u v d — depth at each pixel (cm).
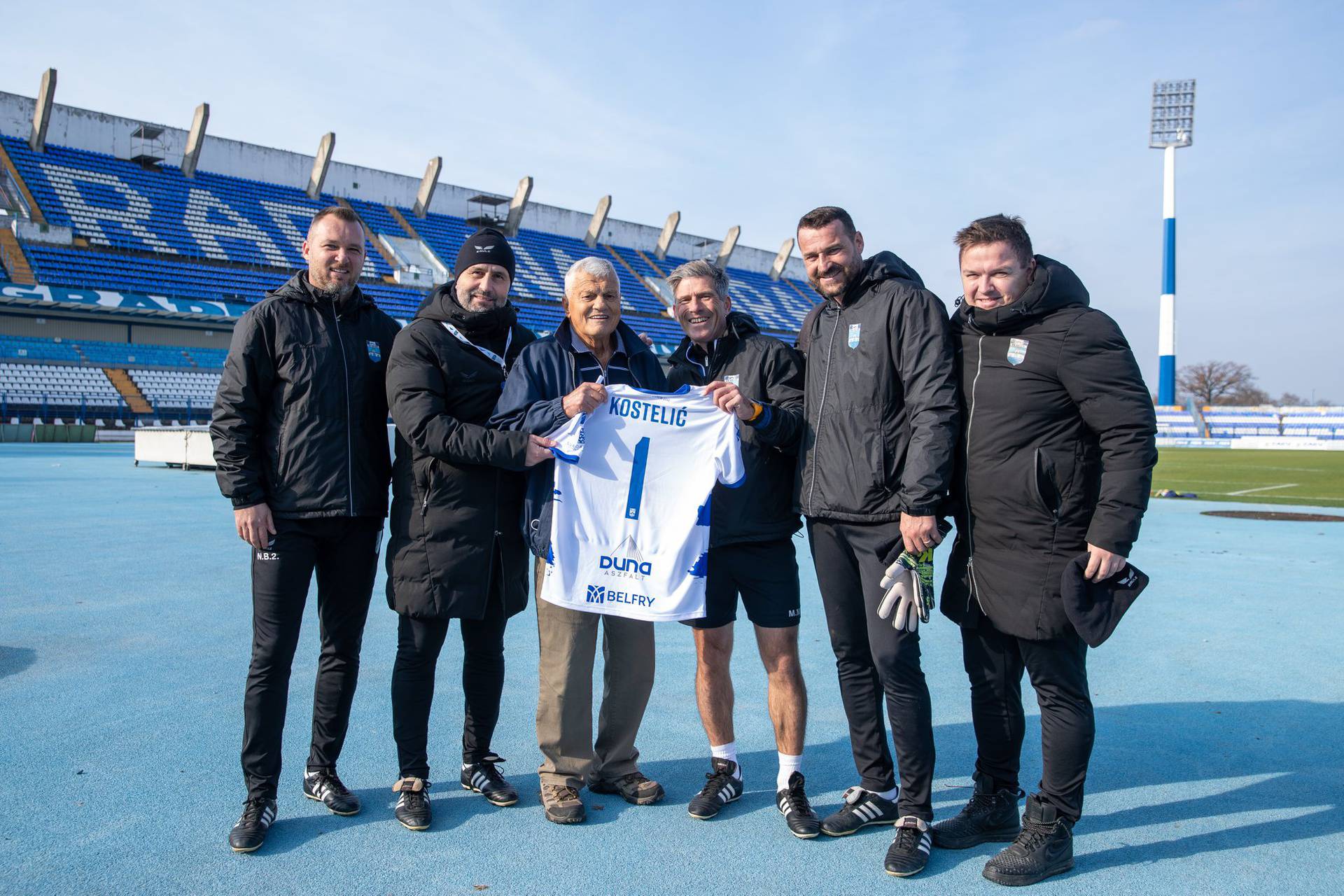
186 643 482
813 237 294
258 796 276
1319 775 326
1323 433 4412
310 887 243
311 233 303
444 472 298
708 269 329
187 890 239
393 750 349
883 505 283
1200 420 4650
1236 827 286
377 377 311
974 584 278
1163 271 4700
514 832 283
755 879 253
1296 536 1027
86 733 350
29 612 543
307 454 292
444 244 3838
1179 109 4609
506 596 310
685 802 310
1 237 2711
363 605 310
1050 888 249
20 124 3030
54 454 2172
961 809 303
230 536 880
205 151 3372
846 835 285
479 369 313
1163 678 446
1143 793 312
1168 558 854
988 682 288
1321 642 518
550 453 294
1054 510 262
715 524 311
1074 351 256
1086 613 250
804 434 306
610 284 314
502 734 369
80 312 2922
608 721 321
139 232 3009
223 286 3073
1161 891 246
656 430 312
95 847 261
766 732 379
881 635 280
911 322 278
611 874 254
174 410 2992
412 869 255
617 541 308
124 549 791
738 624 563
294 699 397
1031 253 272
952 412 271
